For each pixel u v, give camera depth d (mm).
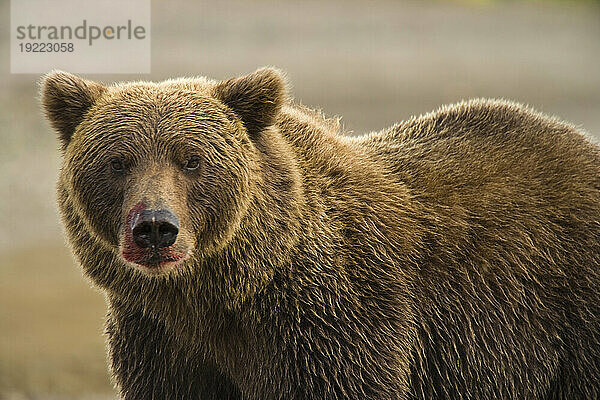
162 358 10805
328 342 10281
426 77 45812
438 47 49750
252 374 10484
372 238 10695
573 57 51656
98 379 20312
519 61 50312
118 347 10844
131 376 10867
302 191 10367
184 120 9719
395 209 10969
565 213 11352
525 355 11273
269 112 10141
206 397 11008
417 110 41594
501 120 11906
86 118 10016
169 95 9938
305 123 11109
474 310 11102
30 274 25938
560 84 47875
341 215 10656
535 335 11250
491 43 51938
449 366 11133
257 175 10000
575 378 11320
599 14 58906
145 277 10188
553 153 11648
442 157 11562
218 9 47000
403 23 51938
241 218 9891
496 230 11227
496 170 11484
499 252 11188
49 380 20109
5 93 35312
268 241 10047
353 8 52125
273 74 10133
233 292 10148
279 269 10180
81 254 10305
